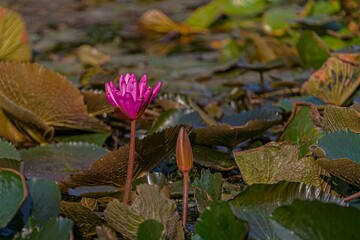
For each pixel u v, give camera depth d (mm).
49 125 3855
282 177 3105
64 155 3547
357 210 2684
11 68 3771
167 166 3566
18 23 3934
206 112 4035
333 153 3068
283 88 4355
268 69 4332
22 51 3982
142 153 3160
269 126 3439
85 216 2947
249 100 4227
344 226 2682
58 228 2729
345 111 3203
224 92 4508
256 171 3115
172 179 3461
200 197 2971
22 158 3520
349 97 3756
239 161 3119
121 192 3193
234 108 4242
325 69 3828
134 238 2861
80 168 3451
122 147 3102
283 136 3408
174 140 3252
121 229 2869
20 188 2783
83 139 3855
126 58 5574
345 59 3842
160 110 4148
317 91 3838
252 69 4336
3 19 3889
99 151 3574
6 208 2756
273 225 2689
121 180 3195
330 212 2682
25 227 2803
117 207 2838
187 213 3100
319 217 2684
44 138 3816
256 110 3664
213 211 2723
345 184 3104
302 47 4477
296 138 3371
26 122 3766
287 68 4789
